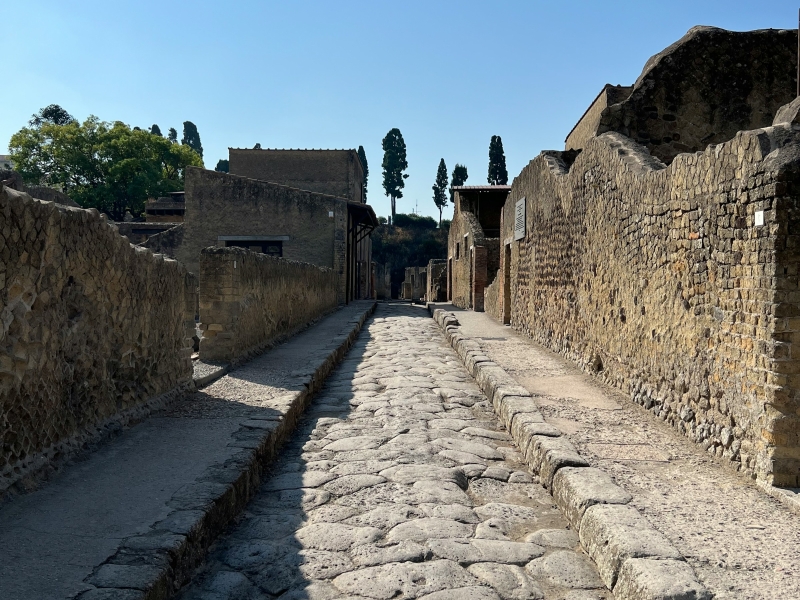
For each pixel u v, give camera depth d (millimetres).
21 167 36594
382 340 12930
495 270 19125
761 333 3861
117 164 36438
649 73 8797
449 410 6621
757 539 3025
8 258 3527
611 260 6969
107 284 4832
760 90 8797
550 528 3666
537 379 7461
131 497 3471
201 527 3203
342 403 7008
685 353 5008
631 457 4398
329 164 29281
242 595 2881
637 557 2777
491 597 2846
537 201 11227
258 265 9742
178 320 6398
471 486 4391
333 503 4020
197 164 42594
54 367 4039
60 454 4020
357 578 3008
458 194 23000
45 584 2467
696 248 4805
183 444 4559
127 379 5203
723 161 4371
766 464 3746
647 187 5848
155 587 2555
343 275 22875
